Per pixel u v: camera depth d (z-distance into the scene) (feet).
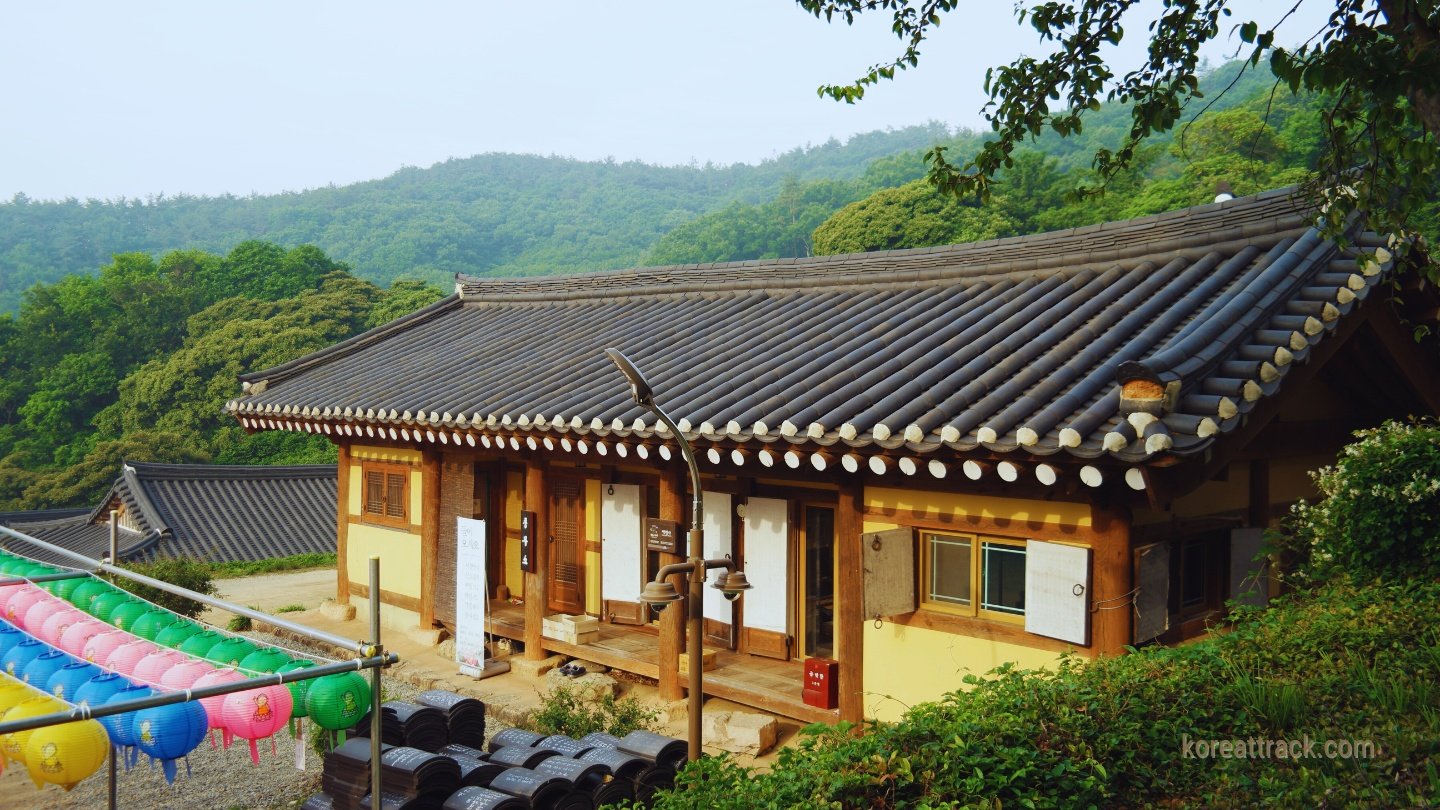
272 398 50.85
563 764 23.99
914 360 30.22
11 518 91.97
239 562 70.28
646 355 39.86
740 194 564.30
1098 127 279.69
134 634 26.27
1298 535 28.04
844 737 17.57
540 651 40.45
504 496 48.03
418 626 46.52
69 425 187.93
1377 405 31.96
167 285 214.28
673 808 15.60
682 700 34.58
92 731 19.71
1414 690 18.06
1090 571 24.26
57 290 222.07
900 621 28.63
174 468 77.25
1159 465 20.34
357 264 450.71
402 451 48.08
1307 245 26.22
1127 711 17.51
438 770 23.31
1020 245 36.27
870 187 315.17
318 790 30.63
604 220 531.91
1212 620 27.89
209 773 32.53
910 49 24.22
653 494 39.70
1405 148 18.08
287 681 19.67
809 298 42.24
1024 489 25.46
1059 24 21.36
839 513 30.19
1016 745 15.98
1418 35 17.24
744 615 36.06
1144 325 26.99
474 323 56.39
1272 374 21.61
